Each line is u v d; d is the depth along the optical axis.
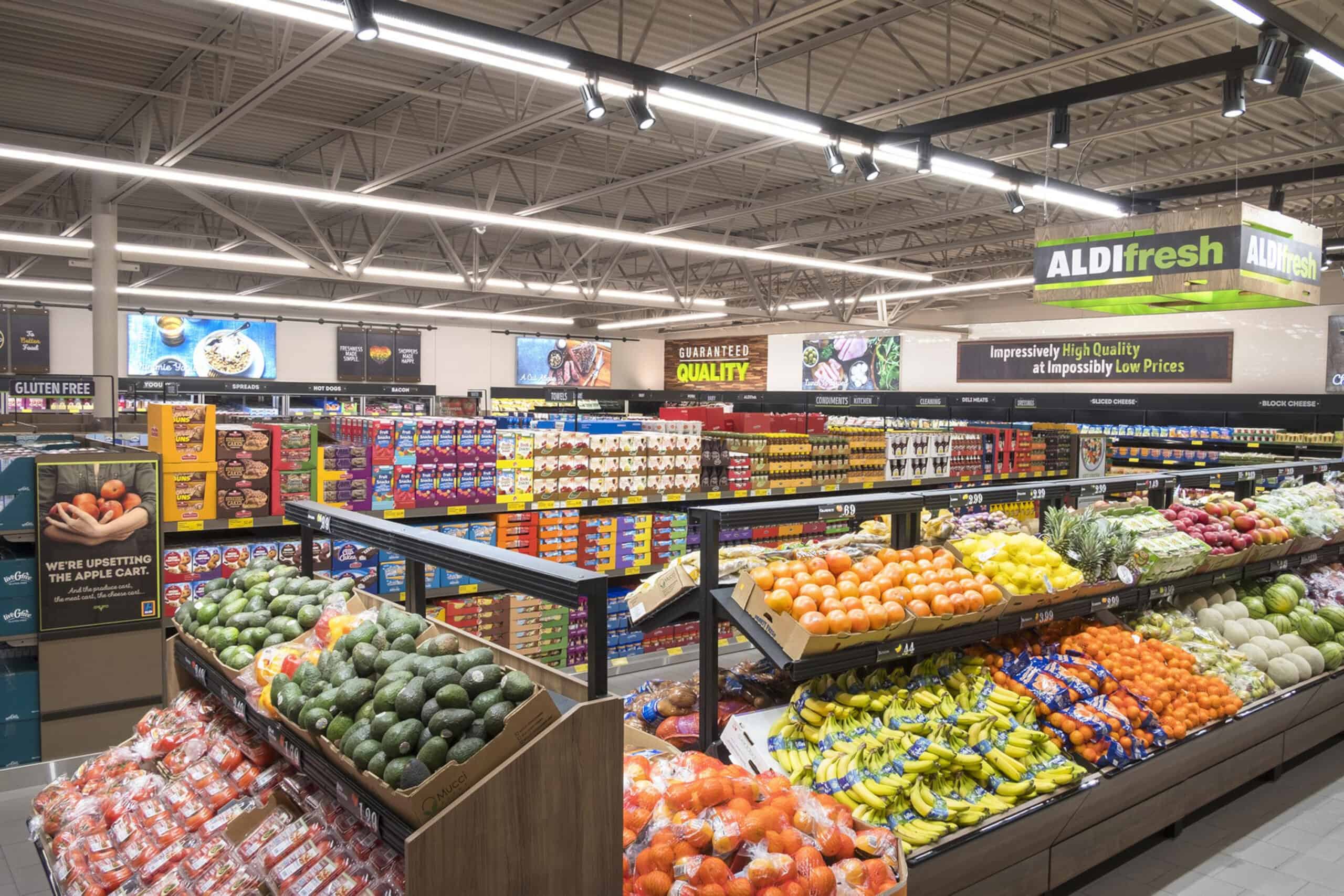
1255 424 14.42
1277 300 6.48
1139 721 3.81
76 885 2.79
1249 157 11.24
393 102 10.03
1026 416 17.08
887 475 8.62
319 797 2.68
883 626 3.21
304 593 3.18
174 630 4.81
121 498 4.59
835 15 7.48
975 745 3.36
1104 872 3.83
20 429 8.66
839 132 6.84
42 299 20.88
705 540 3.46
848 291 23.41
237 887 2.49
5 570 4.32
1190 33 7.73
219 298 18.41
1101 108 9.66
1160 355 18.78
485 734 1.91
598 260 20.94
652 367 31.20
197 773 3.05
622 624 6.42
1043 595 3.76
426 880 1.76
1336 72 6.11
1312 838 4.17
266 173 12.57
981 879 3.11
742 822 2.46
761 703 3.70
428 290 26.16
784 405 20.80
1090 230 6.42
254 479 5.11
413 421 5.66
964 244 14.80
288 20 7.01
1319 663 5.11
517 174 13.21
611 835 2.02
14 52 8.64
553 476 6.20
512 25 7.59
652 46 8.05
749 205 13.99
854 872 2.51
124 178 11.56
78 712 4.52
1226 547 4.96
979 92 9.11
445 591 5.73
